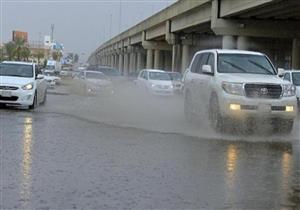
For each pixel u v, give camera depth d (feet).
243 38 129.90
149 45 238.89
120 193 23.06
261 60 47.01
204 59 49.67
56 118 53.21
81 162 29.68
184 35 185.06
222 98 41.73
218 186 24.73
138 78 106.73
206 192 23.57
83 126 46.88
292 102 42.11
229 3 122.11
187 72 53.31
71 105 72.64
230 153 33.76
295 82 72.43
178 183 25.16
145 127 46.96
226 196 22.94
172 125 48.78
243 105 41.11
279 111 41.60
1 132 40.70
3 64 64.80
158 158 31.48
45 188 23.56
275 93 41.83
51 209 20.39
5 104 62.18
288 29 131.03
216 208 21.12
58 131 42.70
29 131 41.91
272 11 114.11
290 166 30.04
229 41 129.59
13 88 59.82
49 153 32.19
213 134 42.37
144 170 27.94
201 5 138.82
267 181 26.02
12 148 33.40
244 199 22.50
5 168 27.40
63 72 223.71
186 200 22.18
